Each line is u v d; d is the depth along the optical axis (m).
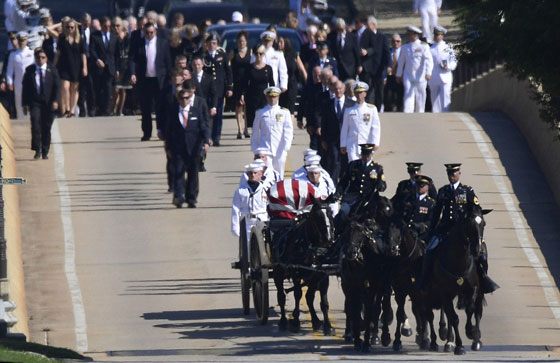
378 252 75.00
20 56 143.88
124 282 94.38
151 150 128.62
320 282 79.62
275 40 126.44
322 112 105.75
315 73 126.50
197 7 178.62
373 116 103.31
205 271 96.69
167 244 102.31
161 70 128.38
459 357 74.50
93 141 132.00
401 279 77.44
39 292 92.44
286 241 79.00
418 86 144.50
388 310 78.81
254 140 104.31
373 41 138.88
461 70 165.50
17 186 116.44
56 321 86.31
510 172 120.69
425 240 78.50
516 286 94.69
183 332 82.38
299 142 128.88
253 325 83.88
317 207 76.44
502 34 86.06
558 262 100.12
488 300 91.94
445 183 116.69
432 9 162.75
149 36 128.12
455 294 75.94
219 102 127.19
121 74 149.50
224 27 151.88
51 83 123.44
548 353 77.00
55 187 116.50
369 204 75.81
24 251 100.88
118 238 103.75
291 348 76.94
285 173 118.06
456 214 76.44
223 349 77.06
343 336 80.81
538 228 107.56
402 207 78.94
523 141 129.25
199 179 118.00
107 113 148.50
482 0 87.75
